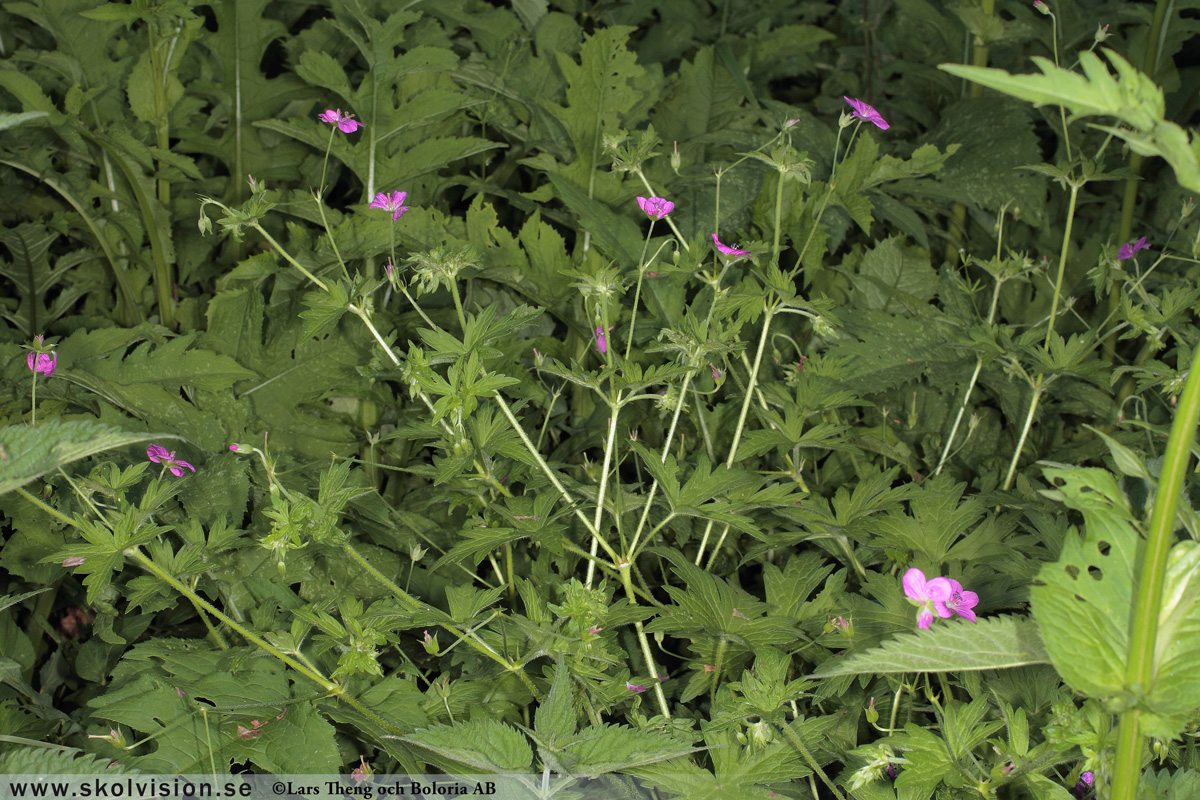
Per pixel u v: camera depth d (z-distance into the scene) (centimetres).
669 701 200
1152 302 229
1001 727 170
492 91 301
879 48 419
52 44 319
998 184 304
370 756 196
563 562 219
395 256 260
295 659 176
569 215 285
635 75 273
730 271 270
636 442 194
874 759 151
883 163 259
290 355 255
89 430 124
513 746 144
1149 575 107
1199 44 376
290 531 159
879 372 263
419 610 169
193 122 314
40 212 298
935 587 153
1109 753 136
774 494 187
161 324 284
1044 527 202
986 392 285
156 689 172
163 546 184
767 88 414
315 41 306
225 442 241
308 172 302
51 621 252
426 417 249
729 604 182
